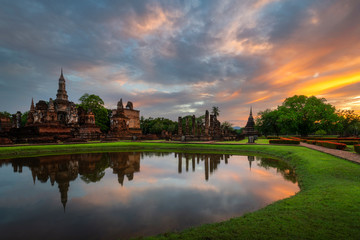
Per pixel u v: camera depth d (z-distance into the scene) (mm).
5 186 11641
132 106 83500
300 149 24078
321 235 4832
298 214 6184
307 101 56781
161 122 89062
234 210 7801
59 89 68125
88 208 8258
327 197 7566
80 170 16031
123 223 6871
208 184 11656
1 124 56844
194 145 34125
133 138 53375
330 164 13578
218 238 4957
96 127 60438
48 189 10984
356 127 81562
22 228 6613
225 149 30078
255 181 12250
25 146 31391
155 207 8266
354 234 4805
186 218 7164
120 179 13047
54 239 5887
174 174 14352
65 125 58031
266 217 6156
